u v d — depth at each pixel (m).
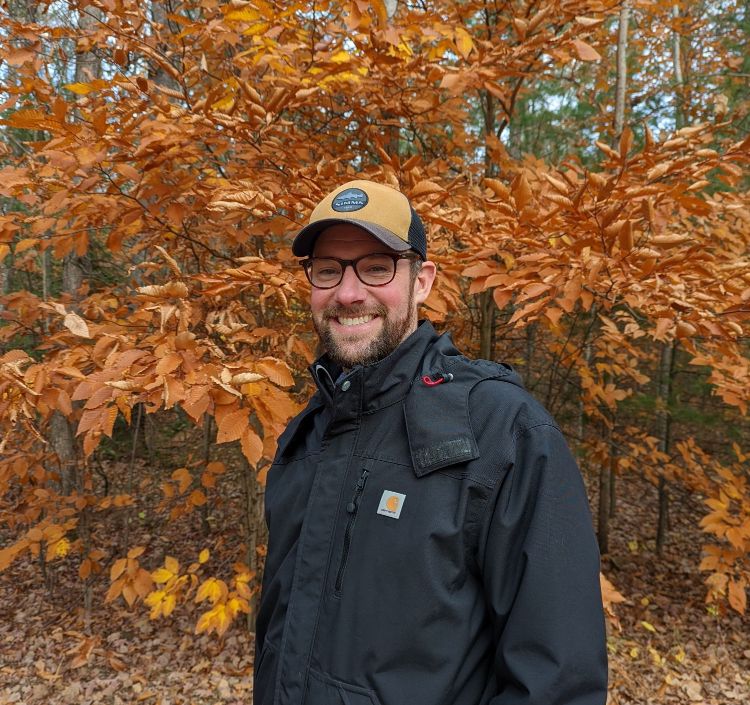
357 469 0.95
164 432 6.95
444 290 1.98
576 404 5.27
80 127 1.63
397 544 0.84
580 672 0.73
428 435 0.88
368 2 1.76
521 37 2.08
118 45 2.15
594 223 1.61
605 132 4.44
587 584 0.78
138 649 4.17
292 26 1.99
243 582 2.88
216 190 2.00
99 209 2.08
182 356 1.41
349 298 1.04
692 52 5.56
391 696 0.80
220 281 1.80
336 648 0.86
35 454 3.80
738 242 2.60
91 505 4.29
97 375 1.43
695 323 1.64
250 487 4.00
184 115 1.88
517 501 0.80
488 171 3.78
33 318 2.87
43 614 4.74
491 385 0.92
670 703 3.85
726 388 2.44
